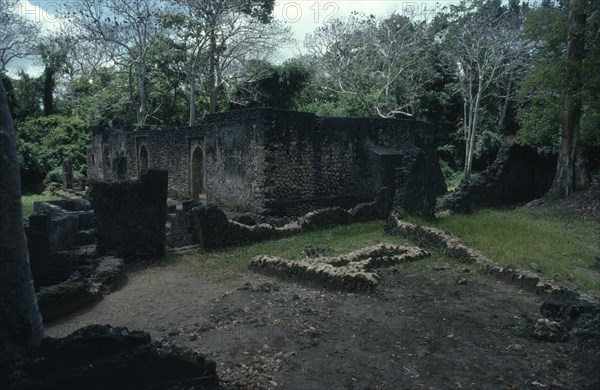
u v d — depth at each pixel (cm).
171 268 935
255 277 829
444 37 3155
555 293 658
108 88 3516
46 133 3803
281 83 3262
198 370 390
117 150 2744
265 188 1448
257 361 471
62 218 1260
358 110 3095
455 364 459
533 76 1673
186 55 2930
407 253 901
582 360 451
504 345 502
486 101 3312
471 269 817
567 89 1581
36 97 4447
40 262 1052
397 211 1241
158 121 3512
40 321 374
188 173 2000
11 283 348
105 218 988
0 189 344
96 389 347
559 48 1642
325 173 1631
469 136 2936
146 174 1011
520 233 1119
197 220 1097
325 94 3459
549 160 2030
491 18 2791
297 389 413
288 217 1416
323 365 461
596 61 1511
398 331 545
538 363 458
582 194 1633
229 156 1633
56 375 335
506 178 1800
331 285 720
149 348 368
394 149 1805
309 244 1073
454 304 636
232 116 1594
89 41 2695
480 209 1620
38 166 3406
